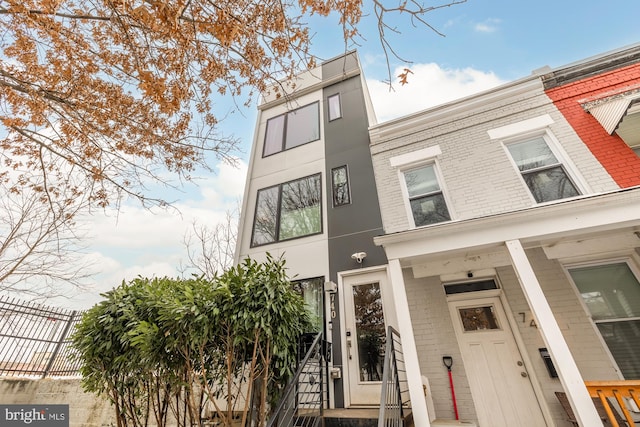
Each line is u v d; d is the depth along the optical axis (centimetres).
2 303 632
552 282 430
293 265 586
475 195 506
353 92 785
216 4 283
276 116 867
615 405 342
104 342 391
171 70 335
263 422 329
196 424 348
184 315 324
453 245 385
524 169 502
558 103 527
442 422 378
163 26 262
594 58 535
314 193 665
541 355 398
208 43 330
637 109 421
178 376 352
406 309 373
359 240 559
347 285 531
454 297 479
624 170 429
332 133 734
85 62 336
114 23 289
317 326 479
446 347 442
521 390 395
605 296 401
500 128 548
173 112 311
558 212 354
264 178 754
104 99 374
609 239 399
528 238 361
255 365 341
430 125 617
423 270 457
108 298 425
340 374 458
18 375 633
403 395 422
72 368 683
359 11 316
